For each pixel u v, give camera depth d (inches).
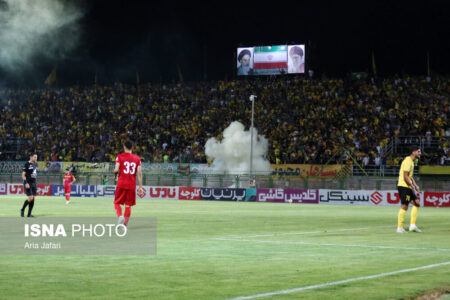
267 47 3599.9
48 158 3147.1
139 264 490.0
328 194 2204.7
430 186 2166.6
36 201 2046.0
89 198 2402.8
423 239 738.8
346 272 451.8
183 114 3361.2
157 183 2625.5
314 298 351.3
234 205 1951.3
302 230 896.3
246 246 638.5
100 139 3257.9
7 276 425.1
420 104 2901.1
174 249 602.5
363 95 3154.5
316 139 2822.3
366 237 766.5
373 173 2386.8
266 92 3398.1
